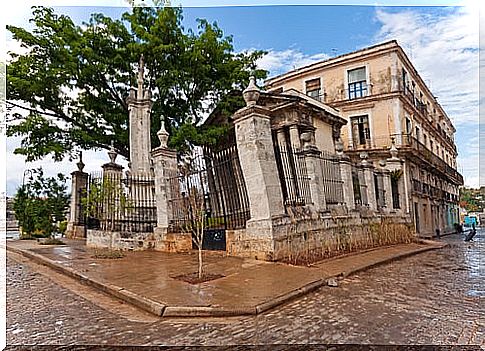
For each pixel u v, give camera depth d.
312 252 9.93
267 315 5.07
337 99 28.98
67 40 16.86
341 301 5.79
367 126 27.50
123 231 12.23
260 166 9.03
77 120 18.11
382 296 6.12
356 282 7.36
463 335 4.22
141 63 16.59
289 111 17.12
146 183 13.03
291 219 9.45
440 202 34.25
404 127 26.98
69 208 19.05
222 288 6.24
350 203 13.11
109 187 12.62
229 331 4.44
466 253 13.64
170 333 4.40
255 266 8.13
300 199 10.85
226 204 10.20
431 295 6.19
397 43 26.55
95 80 17.44
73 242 15.27
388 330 4.39
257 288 6.22
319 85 30.08
